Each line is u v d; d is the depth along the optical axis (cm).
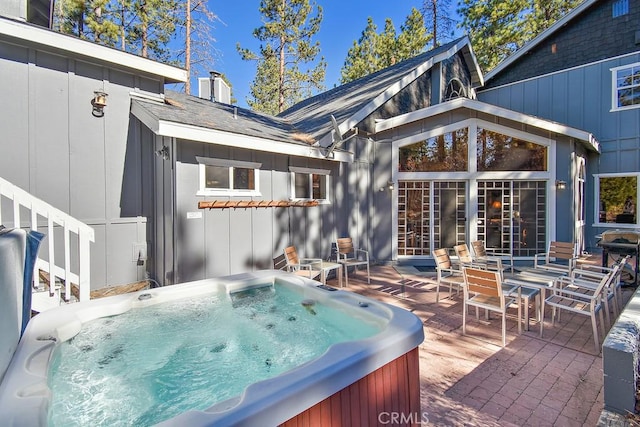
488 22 1842
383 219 940
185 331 402
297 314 441
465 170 929
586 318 530
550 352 416
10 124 498
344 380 227
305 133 848
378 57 2383
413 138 935
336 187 840
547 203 919
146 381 301
